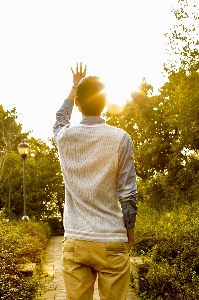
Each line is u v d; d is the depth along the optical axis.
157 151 25.09
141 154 25.78
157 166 25.78
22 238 11.06
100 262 2.22
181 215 9.42
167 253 6.63
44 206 31.89
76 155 2.32
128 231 2.27
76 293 2.27
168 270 5.55
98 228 2.22
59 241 20.61
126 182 2.24
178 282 5.14
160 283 5.43
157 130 25.59
